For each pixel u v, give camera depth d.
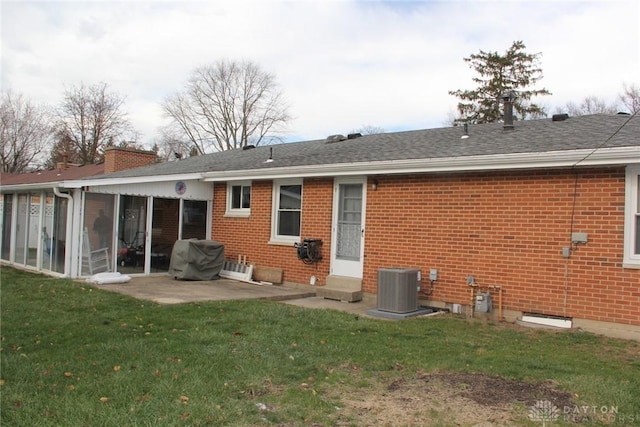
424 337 7.63
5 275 13.19
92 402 4.67
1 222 17.03
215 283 13.02
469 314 9.65
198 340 6.96
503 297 9.25
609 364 6.30
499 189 9.38
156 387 5.08
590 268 8.33
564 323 8.54
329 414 4.56
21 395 4.85
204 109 48.94
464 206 9.83
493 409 4.70
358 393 5.12
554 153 8.30
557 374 5.75
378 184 11.20
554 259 8.70
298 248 12.34
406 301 9.59
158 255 14.25
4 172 45.94
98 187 13.05
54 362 5.91
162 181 14.06
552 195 8.76
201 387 5.12
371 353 6.57
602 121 10.32
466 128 11.86
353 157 11.58
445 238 10.07
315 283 12.34
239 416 4.44
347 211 11.91
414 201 10.57
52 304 9.28
